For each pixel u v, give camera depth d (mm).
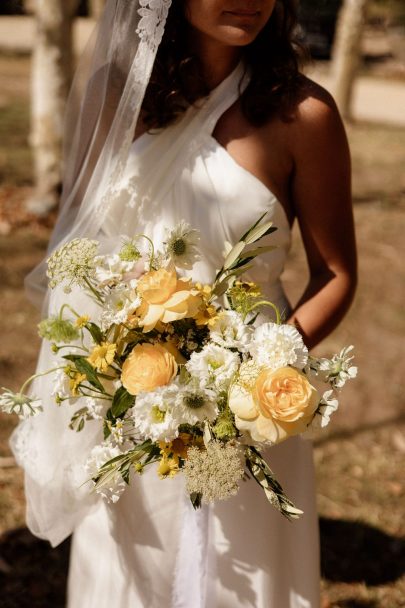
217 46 1889
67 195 2137
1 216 6566
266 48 1913
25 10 25938
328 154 1881
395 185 8945
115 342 1562
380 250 6773
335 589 2986
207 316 1521
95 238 1912
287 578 2051
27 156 8930
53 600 2889
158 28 1753
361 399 4363
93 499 1979
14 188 7414
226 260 1631
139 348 1500
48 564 3055
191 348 1528
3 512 3268
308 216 1951
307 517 2029
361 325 5316
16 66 16250
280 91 1861
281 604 2039
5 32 21891
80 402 1895
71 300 1864
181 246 1567
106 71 1901
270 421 1413
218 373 1437
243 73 1911
